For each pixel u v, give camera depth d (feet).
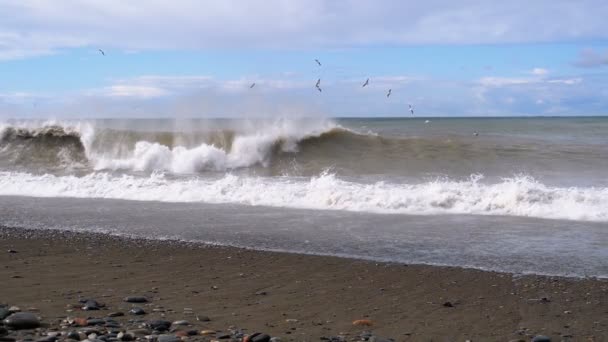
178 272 26.63
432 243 32.55
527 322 20.16
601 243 32.35
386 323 19.79
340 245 32.17
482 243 32.55
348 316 20.51
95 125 73.10
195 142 68.44
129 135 70.90
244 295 22.97
